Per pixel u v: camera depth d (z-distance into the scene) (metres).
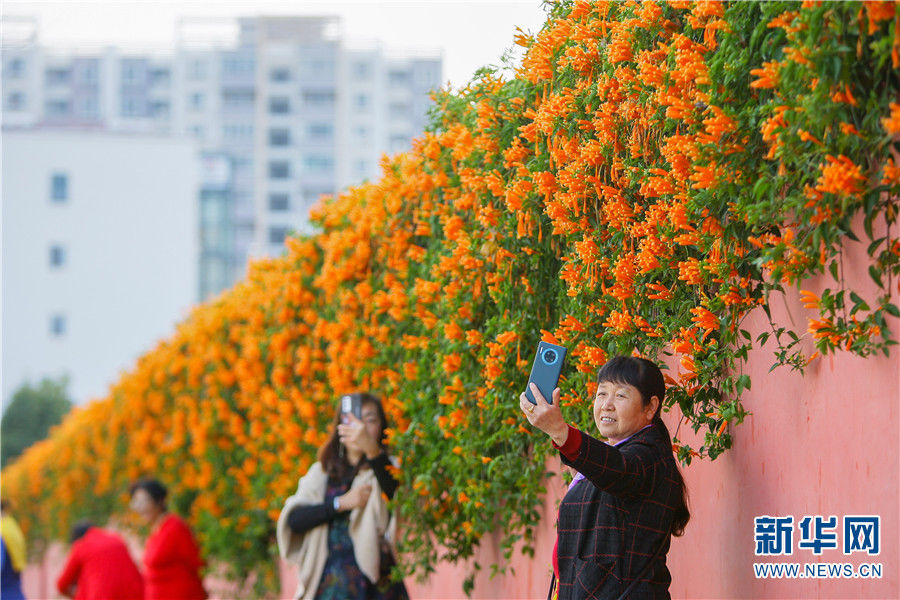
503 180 7.16
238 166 124.12
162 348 18.12
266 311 12.75
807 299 4.61
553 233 6.59
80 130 93.88
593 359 6.07
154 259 89.31
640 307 5.87
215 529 14.54
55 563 26.69
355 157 123.69
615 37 5.89
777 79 4.55
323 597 8.23
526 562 8.09
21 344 86.06
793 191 4.68
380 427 8.62
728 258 5.20
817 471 4.91
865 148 4.43
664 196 5.61
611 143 5.99
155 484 13.67
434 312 8.48
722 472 5.70
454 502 8.67
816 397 4.93
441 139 8.29
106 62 127.56
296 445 11.30
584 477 5.29
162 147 90.44
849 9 4.29
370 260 9.98
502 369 7.16
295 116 124.12
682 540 6.14
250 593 14.77
